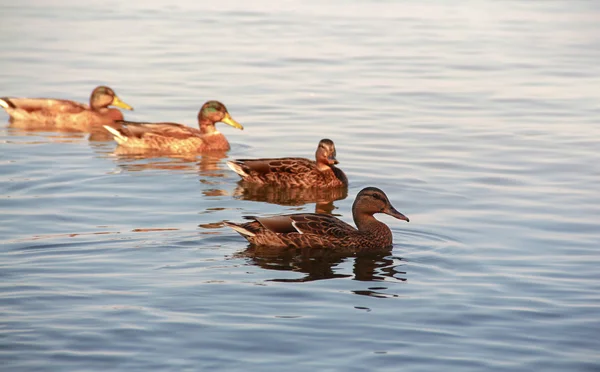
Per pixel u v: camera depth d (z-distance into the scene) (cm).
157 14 4534
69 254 1473
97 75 3212
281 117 2620
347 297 1315
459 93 2942
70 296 1294
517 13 4688
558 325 1219
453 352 1136
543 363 1110
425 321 1229
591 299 1306
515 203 1800
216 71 3266
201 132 2369
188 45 3750
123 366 1084
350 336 1177
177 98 2877
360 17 4494
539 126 2500
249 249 1537
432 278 1402
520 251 1522
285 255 1510
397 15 4578
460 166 2089
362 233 1570
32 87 3027
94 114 2642
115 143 2394
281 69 3309
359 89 2994
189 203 1811
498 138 2359
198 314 1239
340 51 3656
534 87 3044
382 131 2442
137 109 2755
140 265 1433
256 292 1327
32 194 1833
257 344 1147
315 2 4959
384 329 1200
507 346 1155
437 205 1797
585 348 1151
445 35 4047
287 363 1097
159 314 1236
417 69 3334
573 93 2955
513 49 3741
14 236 1558
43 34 3984
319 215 1592
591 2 5066
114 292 1312
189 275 1394
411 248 1555
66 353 1115
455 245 1561
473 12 4697
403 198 1848
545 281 1379
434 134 2405
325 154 1972
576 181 1958
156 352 1121
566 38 4012
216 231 1622
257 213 1759
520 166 2084
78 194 1844
